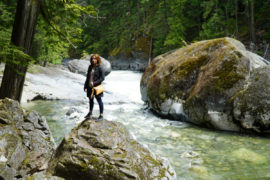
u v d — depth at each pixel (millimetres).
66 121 8000
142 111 10055
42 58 18891
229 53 7441
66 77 16672
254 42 22312
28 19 5859
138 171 3365
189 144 6027
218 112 7059
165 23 35188
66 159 3469
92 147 3697
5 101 4477
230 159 5000
